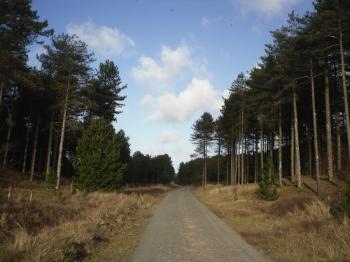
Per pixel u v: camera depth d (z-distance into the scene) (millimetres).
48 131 46312
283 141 58906
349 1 25156
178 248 10320
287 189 33438
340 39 25625
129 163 88875
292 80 31172
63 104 32312
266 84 36156
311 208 15641
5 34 25234
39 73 35094
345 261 8250
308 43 27750
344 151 42719
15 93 37656
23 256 7559
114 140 28922
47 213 14906
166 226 15281
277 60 34062
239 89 47000
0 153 37094
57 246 8469
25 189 25703
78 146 28453
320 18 25797
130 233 13195
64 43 32312
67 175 55688
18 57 28500
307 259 8609
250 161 75500
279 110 39406
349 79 32906
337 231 10250
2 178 29688
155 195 43094
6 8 26609
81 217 15422
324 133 46781
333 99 38375
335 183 31344
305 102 41469
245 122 48750
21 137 45844
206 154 75875
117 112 45344
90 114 43531
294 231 12188
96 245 10398
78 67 31922
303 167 52469
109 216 15938
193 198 39562
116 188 28312
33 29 27625
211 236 12633
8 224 11609
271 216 17594
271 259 8945
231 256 9273
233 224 16219
